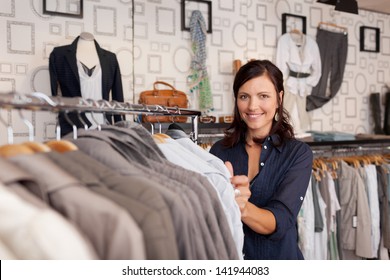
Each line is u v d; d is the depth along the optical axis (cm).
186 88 289
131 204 60
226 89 306
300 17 334
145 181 71
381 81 383
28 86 241
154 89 265
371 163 288
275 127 138
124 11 268
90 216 55
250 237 131
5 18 235
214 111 301
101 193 61
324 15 347
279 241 129
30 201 53
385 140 300
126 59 268
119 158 76
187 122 245
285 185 126
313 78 326
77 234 50
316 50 326
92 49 242
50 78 234
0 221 50
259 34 320
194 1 292
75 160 69
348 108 363
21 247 50
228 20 307
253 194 135
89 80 236
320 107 341
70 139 83
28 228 49
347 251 281
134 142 86
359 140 288
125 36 268
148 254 58
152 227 58
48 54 246
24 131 236
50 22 247
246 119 135
